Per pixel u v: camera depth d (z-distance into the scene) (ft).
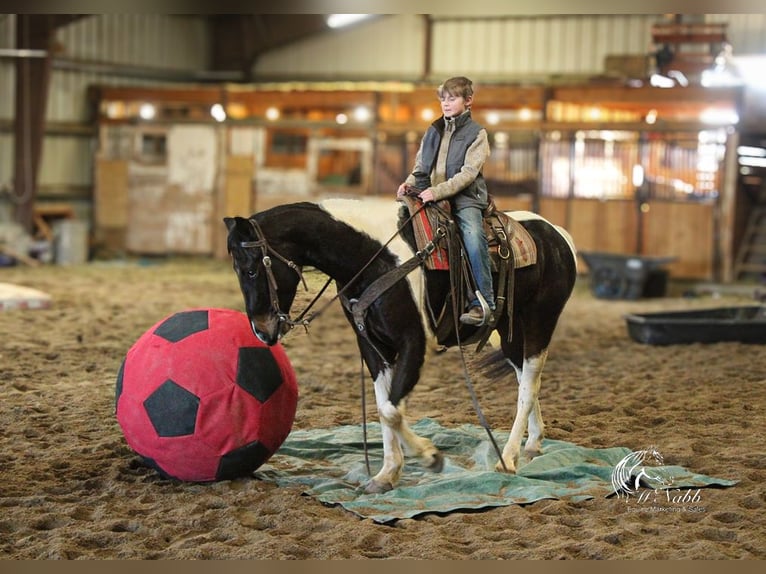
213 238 68.80
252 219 16.38
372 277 16.89
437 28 74.43
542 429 19.69
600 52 69.87
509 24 72.18
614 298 51.62
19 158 63.36
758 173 65.77
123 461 19.10
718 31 61.52
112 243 69.97
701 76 62.34
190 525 15.49
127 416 17.17
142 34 74.38
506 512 16.10
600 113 66.44
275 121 66.39
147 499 16.81
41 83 63.05
